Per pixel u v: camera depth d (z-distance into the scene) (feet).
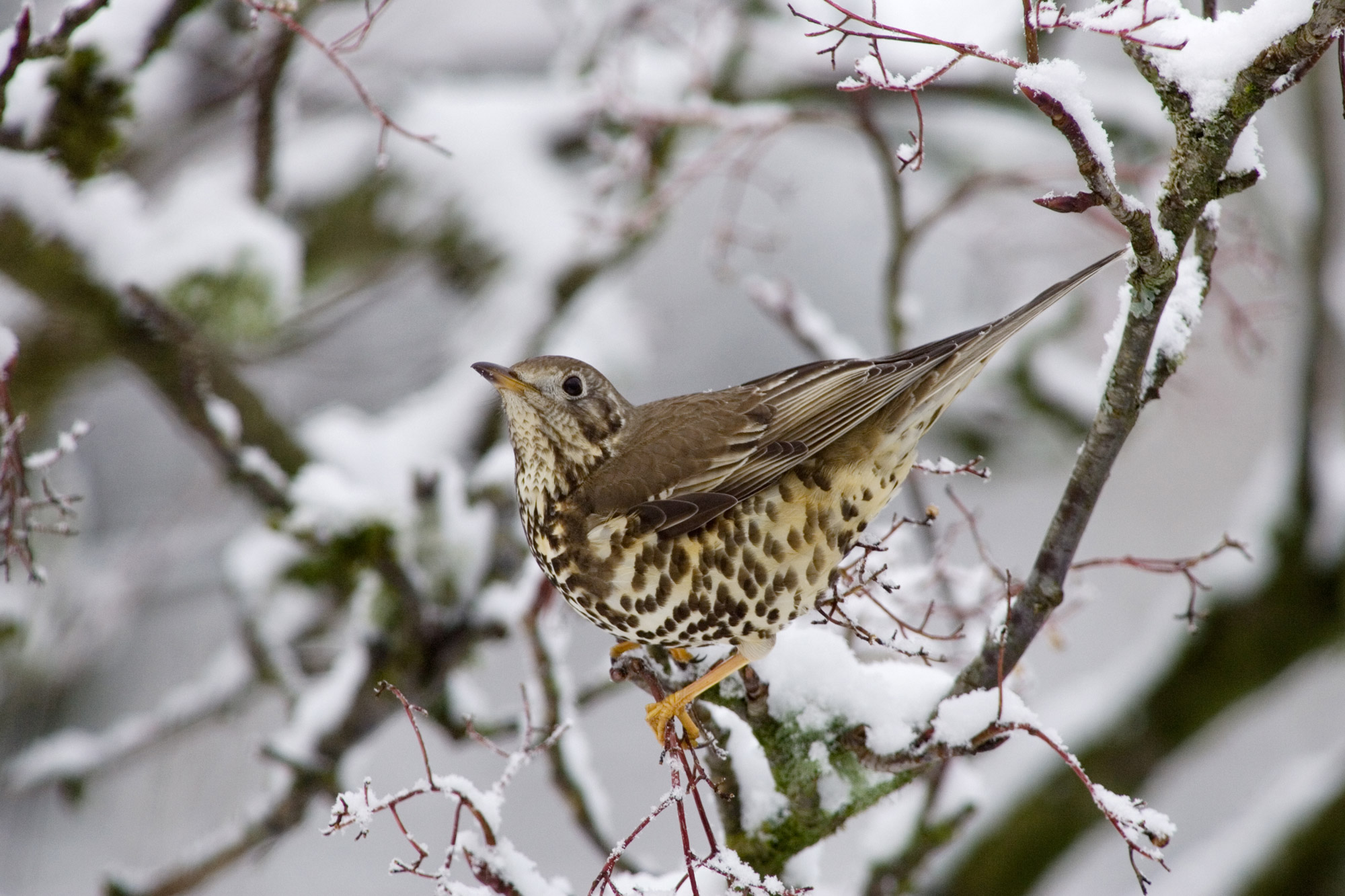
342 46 32.96
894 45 44.19
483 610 32.78
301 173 48.19
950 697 20.40
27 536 21.93
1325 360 45.93
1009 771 45.85
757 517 24.00
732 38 46.55
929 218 35.70
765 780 22.33
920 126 17.80
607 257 44.27
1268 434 61.52
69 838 46.39
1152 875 53.78
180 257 34.22
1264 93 15.15
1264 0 15.25
